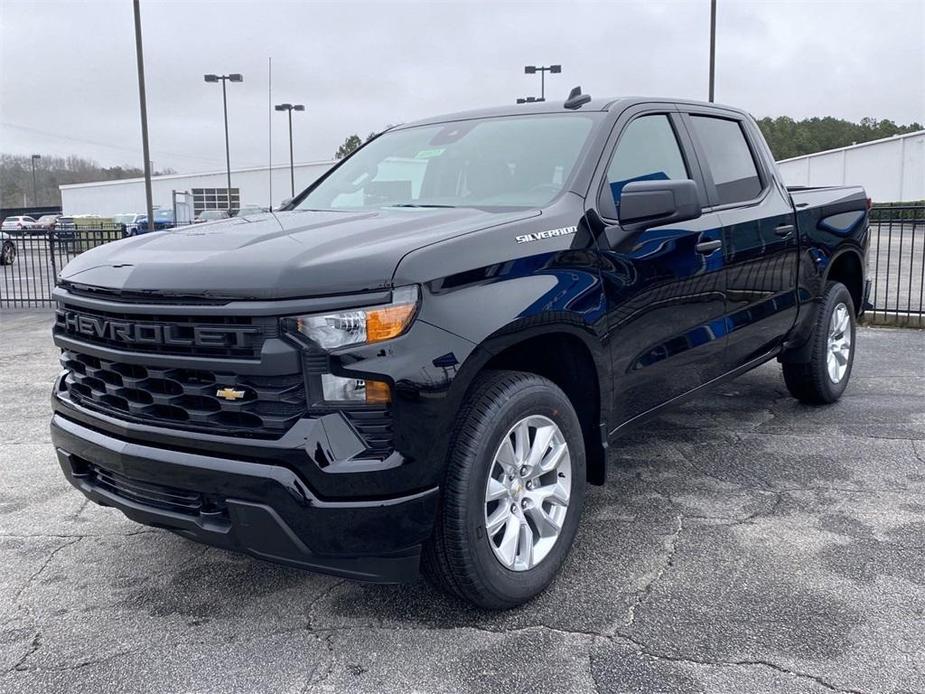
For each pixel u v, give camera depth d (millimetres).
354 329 2611
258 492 2668
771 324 4867
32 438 5605
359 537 2680
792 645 2838
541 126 4020
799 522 3871
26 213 89438
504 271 2990
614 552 3588
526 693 2623
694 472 4578
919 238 25500
